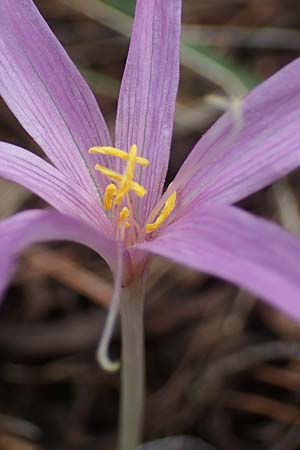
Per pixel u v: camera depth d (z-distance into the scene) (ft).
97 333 0.88
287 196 0.93
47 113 0.64
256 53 1.03
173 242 0.58
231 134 0.61
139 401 0.68
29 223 0.54
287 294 0.52
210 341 0.88
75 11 1.04
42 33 0.65
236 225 0.56
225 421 0.86
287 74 0.62
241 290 0.89
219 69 0.93
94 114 0.65
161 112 0.65
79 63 1.01
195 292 0.90
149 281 0.90
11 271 0.52
